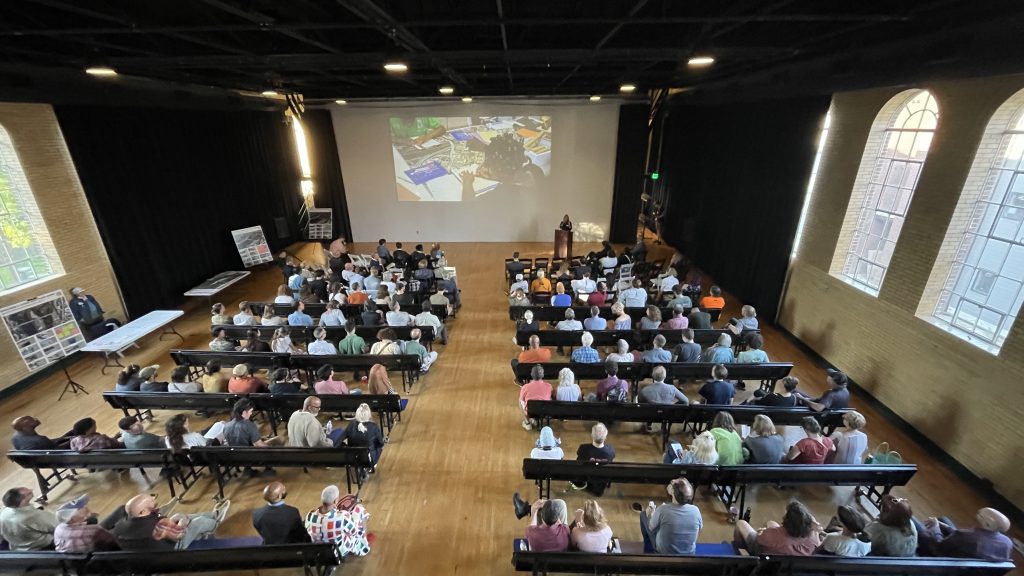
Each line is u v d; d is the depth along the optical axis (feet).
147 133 31.65
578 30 19.76
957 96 17.29
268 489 12.24
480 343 27.96
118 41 18.89
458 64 25.20
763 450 15.02
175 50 21.81
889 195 21.71
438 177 49.70
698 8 15.34
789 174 28.30
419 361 21.48
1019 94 15.15
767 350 27.43
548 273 38.81
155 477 17.61
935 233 18.31
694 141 43.19
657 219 52.70
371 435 16.60
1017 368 15.31
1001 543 11.39
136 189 30.73
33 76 22.43
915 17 14.23
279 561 11.82
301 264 42.50
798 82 23.91
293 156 49.03
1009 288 16.08
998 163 16.44
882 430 20.11
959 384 17.35
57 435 20.03
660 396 18.16
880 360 21.29
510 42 21.08
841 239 24.23
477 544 14.66
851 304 23.29
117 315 29.55
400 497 16.49
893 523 11.60
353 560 14.06
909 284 19.62
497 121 47.57
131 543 11.97
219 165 39.04
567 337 24.04
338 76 30.42
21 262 24.18
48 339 23.52
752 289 33.01
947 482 17.17
